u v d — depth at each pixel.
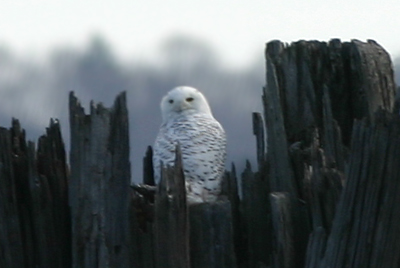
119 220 10.63
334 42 11.83
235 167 11.41
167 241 10.38
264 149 11.69
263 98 11.41
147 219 10.76
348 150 11.20
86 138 10.62
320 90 11.75
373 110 11.70
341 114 11.85
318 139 11.43
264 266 10.86
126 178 10.62
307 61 11.65
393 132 9.81
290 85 11.59
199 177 12.00
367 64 11.74
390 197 9.88
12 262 10.98
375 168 9.88
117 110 10.59
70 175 10.78
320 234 10.31
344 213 10.06
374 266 9.97
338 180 10.65
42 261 11.12
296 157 11.14
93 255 10.67
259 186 11.25
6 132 10.98
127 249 10.62
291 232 10.76
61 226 11.20
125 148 10.62
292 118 11.60
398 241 9.98
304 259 10.83
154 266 10.59
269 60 11.38
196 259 10.67
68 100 10.77
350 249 10.03
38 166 11.20
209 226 10.66
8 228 10.96
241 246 11.30
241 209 11.31
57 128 11.22
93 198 10.64
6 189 10.95
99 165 10.62
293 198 11.05
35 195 11.05
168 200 10.32
